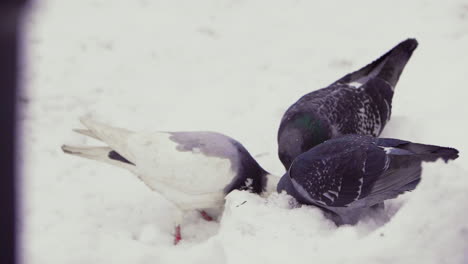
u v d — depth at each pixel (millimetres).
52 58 11359
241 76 10938
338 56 11258
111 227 7152
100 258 5910
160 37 12156
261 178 7156
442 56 10531
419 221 5242
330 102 8000
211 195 6965
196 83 10805
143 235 6840
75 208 7598
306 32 12133
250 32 12297
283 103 10031
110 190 8117
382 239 5238
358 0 12938
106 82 10789
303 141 7648
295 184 6664
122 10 13070
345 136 6906
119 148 7070
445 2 12242
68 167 8555
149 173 6926
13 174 2098
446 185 5355
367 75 8781
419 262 5078
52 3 13242
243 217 6199
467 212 5250
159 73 11109
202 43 11992
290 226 6004
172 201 7117
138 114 9984
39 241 6355
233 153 6945
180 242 7031
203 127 9523
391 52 9016
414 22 11812
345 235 5473
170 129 9547
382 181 5953
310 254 5406
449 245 5137
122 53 11648
